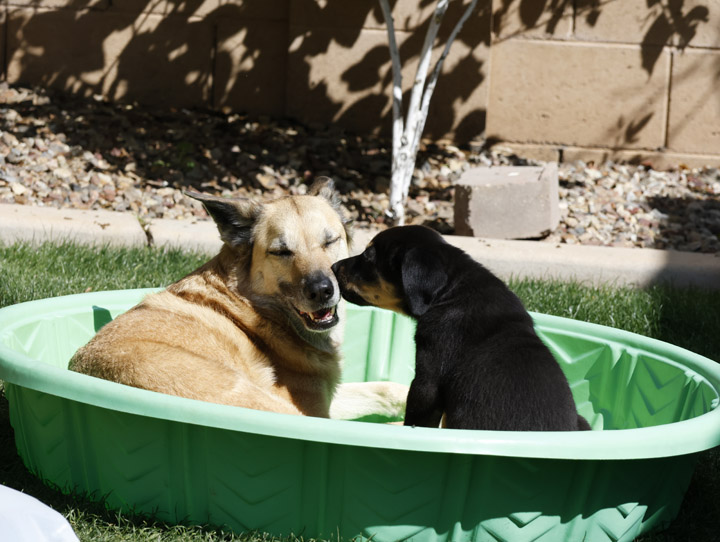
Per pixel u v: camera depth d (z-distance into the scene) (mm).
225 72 10117
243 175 8891
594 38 9734
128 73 10141
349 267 4230
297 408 4129
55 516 2238
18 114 9383
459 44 9703
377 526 3121
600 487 3127
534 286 6621
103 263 6480
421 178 9227
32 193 8047
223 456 3137
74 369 3758
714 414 3242
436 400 3746
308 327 4086
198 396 3480
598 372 4734
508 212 7762
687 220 8469
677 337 5812
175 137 9391
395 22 9703
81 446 3422
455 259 3992
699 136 9797
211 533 3217
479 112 9852
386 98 9891
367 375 5520
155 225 7379
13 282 5707
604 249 7336
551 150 10000
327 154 9469
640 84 9766
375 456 3008
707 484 3812
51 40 10094
